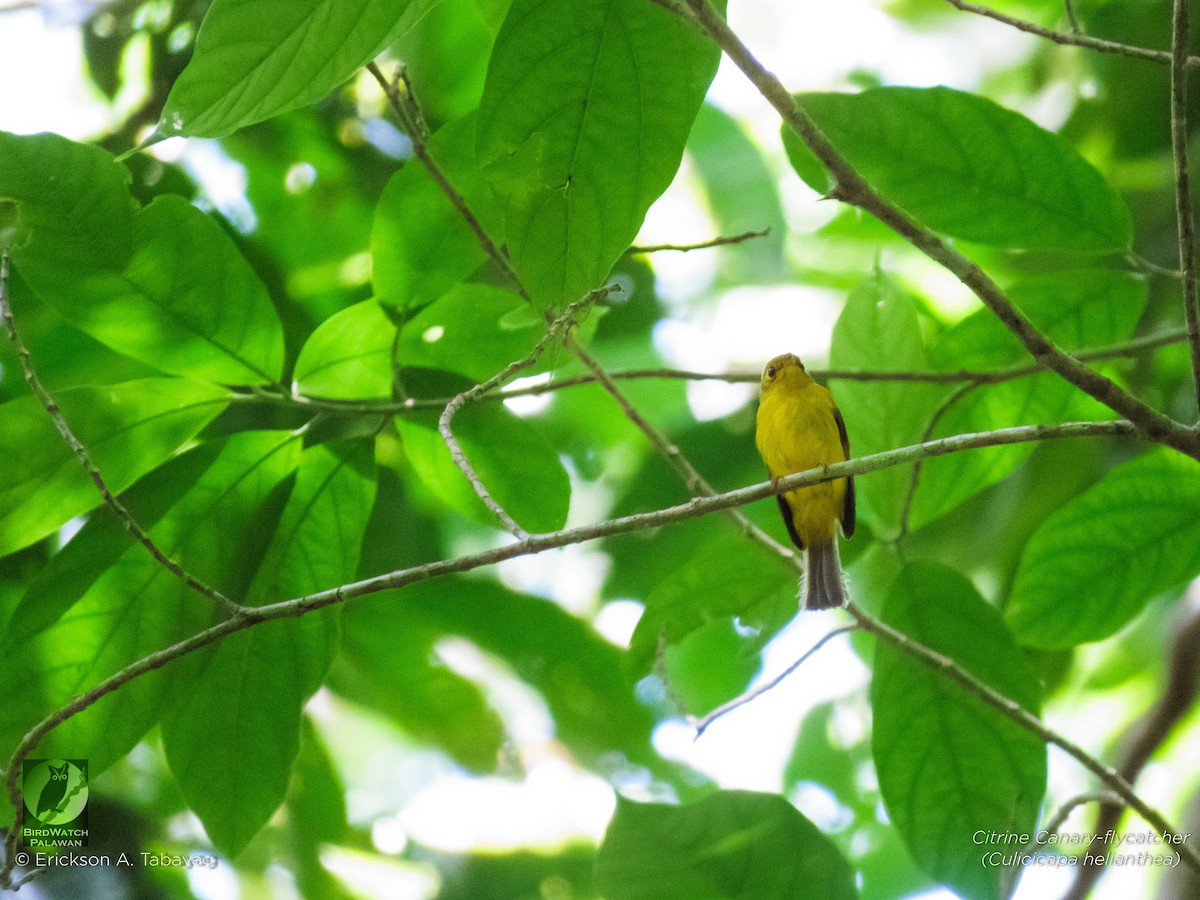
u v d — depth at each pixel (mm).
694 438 7672
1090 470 6891
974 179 4445
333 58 3311
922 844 4562
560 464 4809
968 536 7273
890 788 4633
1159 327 6418
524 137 3383
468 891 7457
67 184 3924
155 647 4395
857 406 5086
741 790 3664
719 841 3629
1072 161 4406
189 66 3264
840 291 9258
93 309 4160
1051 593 4812
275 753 4484
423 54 6535
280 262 7102
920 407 5055
